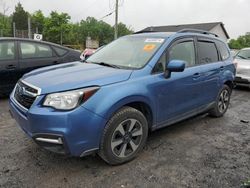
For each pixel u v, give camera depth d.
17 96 3.55
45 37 62.00
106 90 3.27
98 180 3.23
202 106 5.02
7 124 4.91
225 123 5.51
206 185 3.22
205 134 4.84
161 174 3.41
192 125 5.29
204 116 5.89
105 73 3.54
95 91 3.19
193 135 4.76
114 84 3.38
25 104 3.28
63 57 7.19
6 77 6.28
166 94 4.01
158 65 3.95
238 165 3.73
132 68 3.83
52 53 7.04
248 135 4.89
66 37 63.09
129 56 4.18
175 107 4.27
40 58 6.79
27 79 3.54
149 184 3.20
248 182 3.23
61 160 3.64
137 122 3.64
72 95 3.05
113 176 3.32
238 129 5.18
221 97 5.73
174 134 4.75
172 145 4.28
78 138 3.08
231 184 3.26
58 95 3.07
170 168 3.56
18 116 3.37
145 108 3.81
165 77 3.97
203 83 4.83
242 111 6.54
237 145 4.41
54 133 3.00
